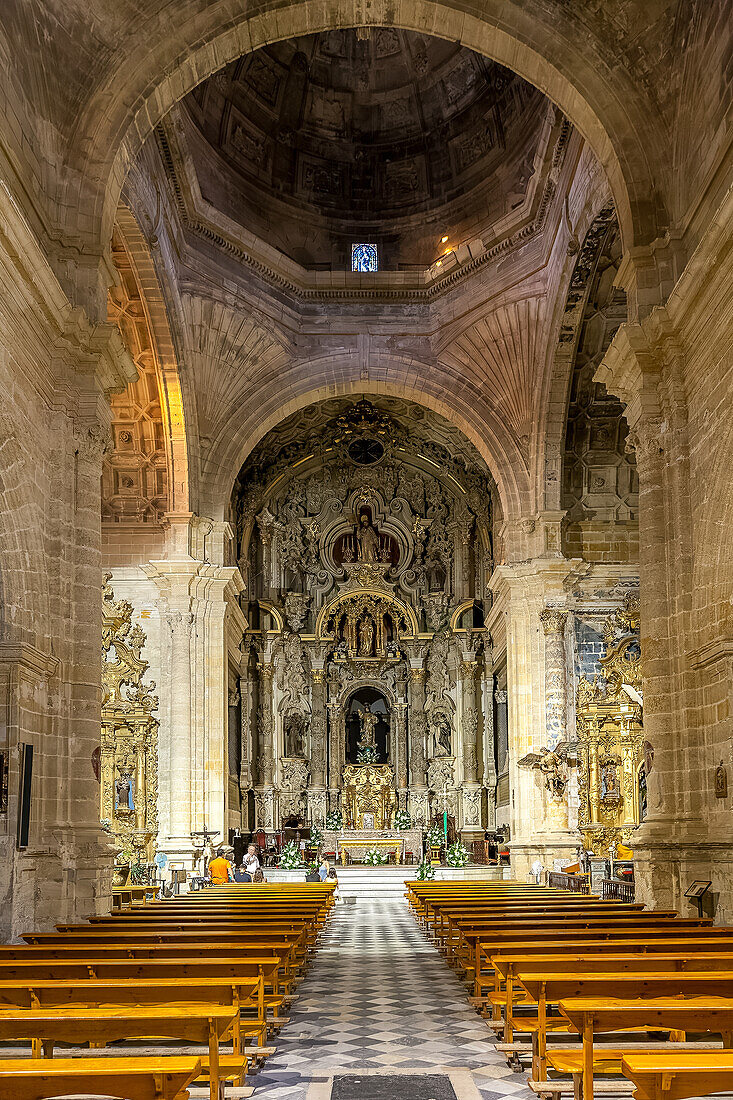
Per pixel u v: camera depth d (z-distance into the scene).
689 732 16.33
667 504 17.17
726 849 14.87
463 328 32.09
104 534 32.12
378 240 33.53
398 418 41.03
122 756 30.97
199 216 29.22
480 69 30.53
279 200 32.88
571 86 18.36
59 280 16.78
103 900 15.95
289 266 31.95
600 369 18.64
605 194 23.47
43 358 15.78
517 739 31.83
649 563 17.16
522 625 32.06
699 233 16.78
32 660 14.55
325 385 33.00
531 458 32.16
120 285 27.09
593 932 10.99
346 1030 10.96
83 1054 8.24
